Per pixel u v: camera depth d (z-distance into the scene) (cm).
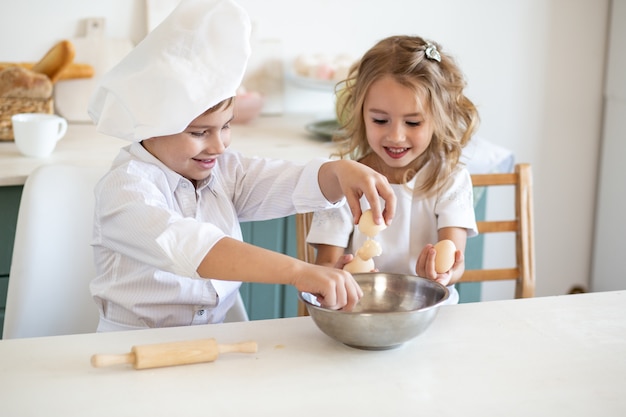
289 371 106
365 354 111
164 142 127
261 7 256
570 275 305
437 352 112
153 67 119
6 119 216
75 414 95
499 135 285
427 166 169
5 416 94
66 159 202
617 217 288
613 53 279
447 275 145
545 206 296
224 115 125
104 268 139
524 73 280
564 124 288
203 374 105
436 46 172
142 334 117
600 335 119
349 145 176
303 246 171
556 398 101
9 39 238
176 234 112
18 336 150
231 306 153
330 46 265
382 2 264
